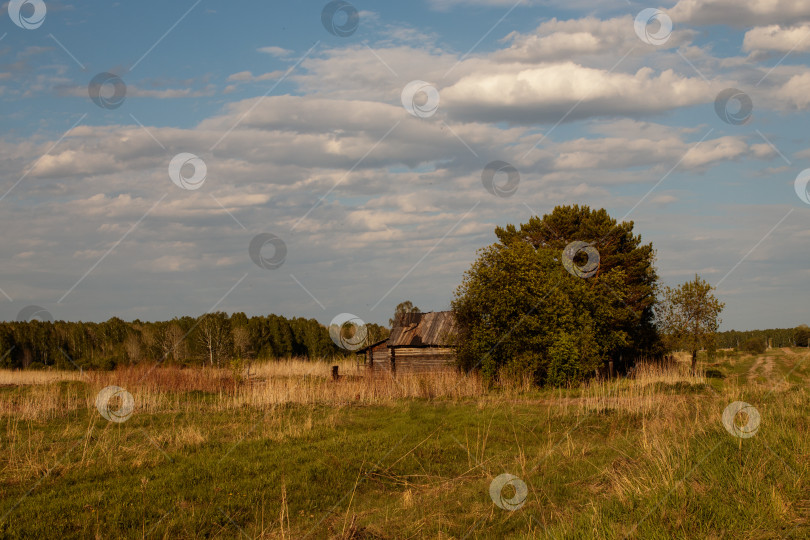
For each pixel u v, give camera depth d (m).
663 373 26.56
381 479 11.59
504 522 8.80
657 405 16.88
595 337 29.73
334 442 13.88
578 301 29.03
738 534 6.86
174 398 21.91
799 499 7.80
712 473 8.83
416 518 9.16
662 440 11.14
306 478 11.31
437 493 10.52
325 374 32.75
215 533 8.92
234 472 11.55
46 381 27.00
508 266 26.53
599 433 14.85
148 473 11.33
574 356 25.33
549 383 25.41
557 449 12.95
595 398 19.22
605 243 40.09
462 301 26.84
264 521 9.40
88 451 12.68
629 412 16.39
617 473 10.09
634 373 31.56
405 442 14.11
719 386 22.91
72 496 10.00
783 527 6.97
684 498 7.87
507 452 13.28
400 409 19.30
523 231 43.06
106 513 9.32
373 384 23.53
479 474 11.67
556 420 16.41
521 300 25.69
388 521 9.12
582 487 10.02
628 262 39.62
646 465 9.81
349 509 9.91
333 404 20.16
